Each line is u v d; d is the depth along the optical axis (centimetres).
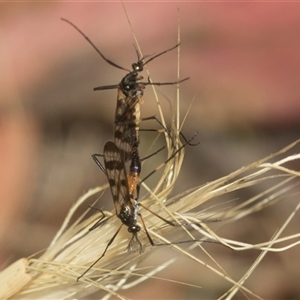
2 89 19
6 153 19
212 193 15
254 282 18
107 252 16
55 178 19
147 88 19
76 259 16
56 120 20
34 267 16
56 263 16
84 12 19
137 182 16
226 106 19
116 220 16
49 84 19
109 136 20
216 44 19
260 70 19
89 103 20
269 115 19
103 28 19
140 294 18
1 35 19
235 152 19
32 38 19
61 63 19
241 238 19
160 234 16
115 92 19
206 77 19
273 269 19
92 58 19
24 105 19
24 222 19
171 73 19
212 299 18
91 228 16
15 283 16
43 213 19
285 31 19
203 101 19
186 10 19
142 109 19
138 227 16
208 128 19
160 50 19
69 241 16
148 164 19
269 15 19
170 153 16
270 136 19
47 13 19
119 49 19
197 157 19
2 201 19
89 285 16
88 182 19
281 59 19
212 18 19
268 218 19
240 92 19
